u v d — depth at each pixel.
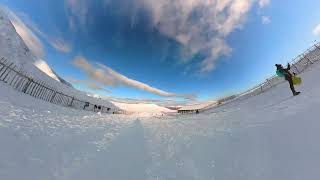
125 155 5.04
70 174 3.76
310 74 20.61
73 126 8.45
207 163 4.20
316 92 9.68
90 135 6.97
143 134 7.80
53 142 5.43
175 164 4.36
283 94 17.12
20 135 5.34
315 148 3.68
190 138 6.47
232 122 8.49
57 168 3.93
